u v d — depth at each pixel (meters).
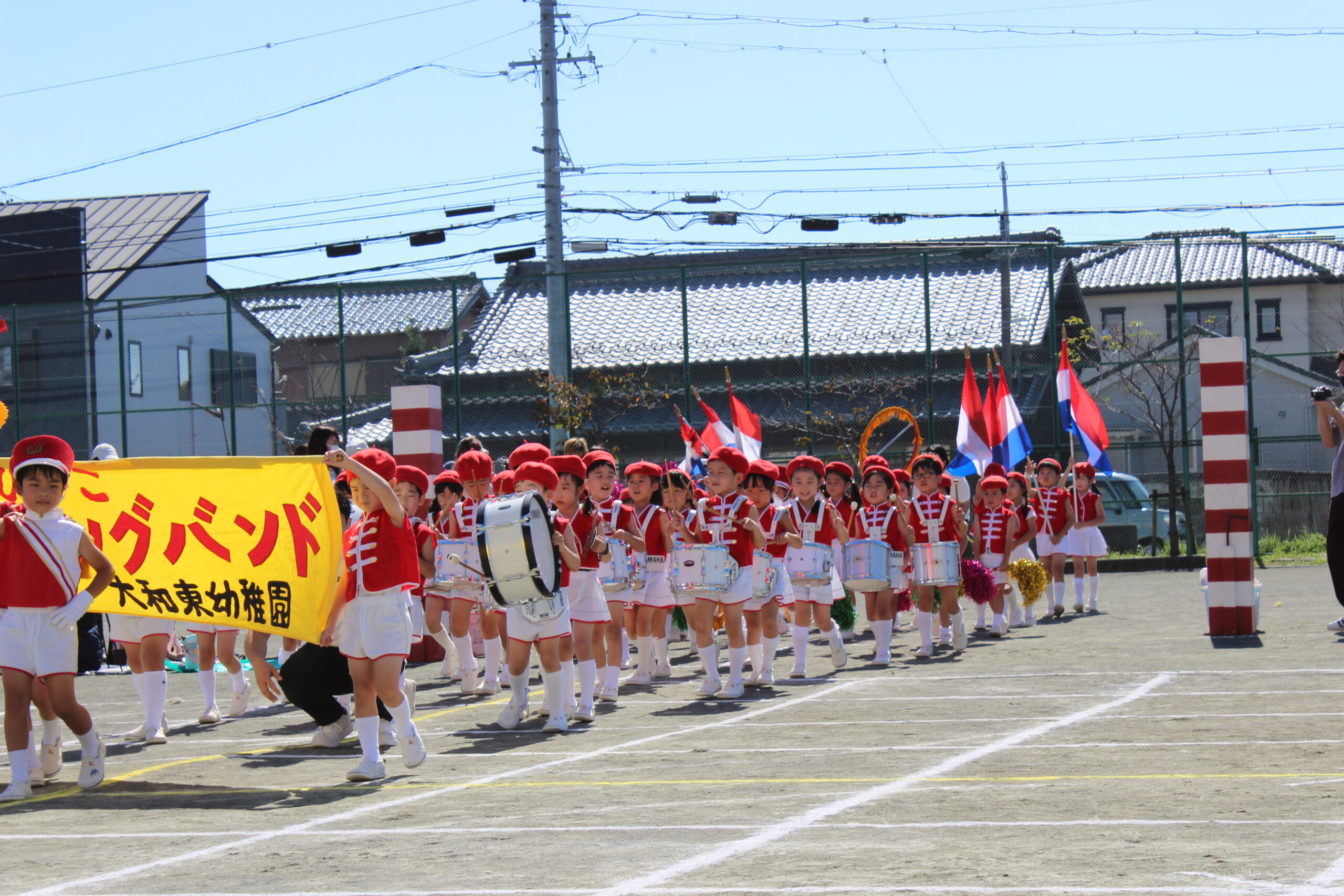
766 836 5.87
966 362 18.97
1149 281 42.56
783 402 30.03
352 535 8.20
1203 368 13.17
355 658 8.07
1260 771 6.95
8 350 30.70
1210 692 9.86
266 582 8.94
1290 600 17.30
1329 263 42.44
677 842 5.81
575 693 12.09
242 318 33.53
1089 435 20.64
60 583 8.12
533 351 34.06
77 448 30.17
